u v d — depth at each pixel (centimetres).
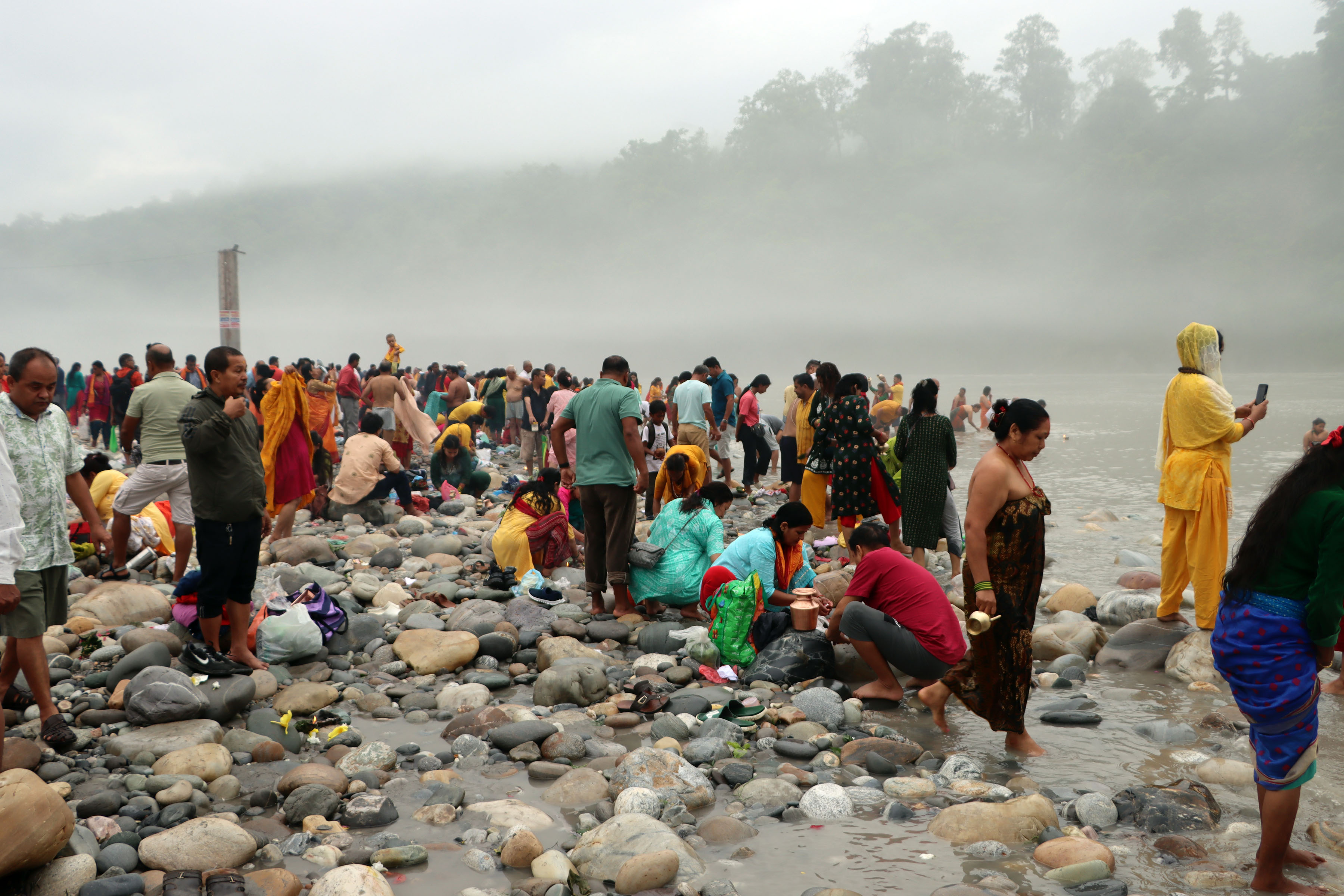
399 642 568
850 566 782
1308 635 296
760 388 1287
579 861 332
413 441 1365
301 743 444
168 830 340
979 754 436
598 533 672
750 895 311
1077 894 308
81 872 306
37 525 417
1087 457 1805
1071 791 390
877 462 793
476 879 325
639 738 458
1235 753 426
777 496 1288
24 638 409
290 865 332
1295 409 3009
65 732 413
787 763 423
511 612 635
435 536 876
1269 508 304
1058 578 788
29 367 416
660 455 1013
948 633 507
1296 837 346
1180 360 608
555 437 676
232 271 2619
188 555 709
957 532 770
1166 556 610
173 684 448
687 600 649
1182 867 326
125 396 1809
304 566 705
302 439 856
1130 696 513
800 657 546
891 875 324
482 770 421
